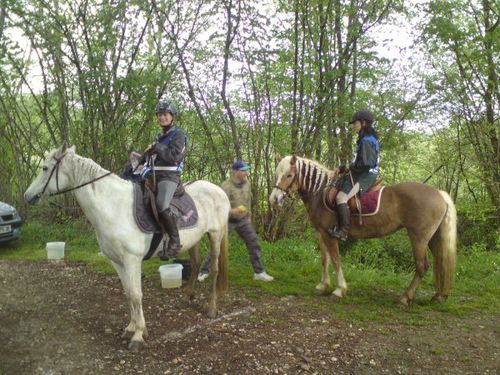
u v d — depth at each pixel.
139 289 4.13
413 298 5.61
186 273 6.38
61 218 9.94
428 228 5.30
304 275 6.77
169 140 4.24
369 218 5.41
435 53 9.15
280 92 8.12
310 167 5.71
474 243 8.80
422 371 3.81
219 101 8.52
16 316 4.86
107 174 4.14
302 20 7.76
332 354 4.06
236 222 6.22
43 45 9.04
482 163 9.35
